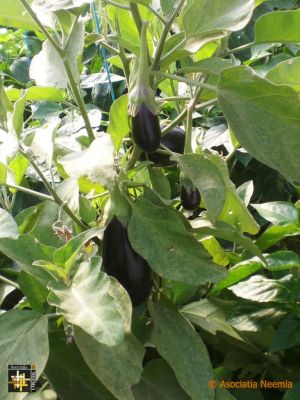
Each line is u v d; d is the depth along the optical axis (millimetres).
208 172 582
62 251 563
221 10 584
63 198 727
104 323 469
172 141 718
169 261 576
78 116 1109
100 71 1502
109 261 604
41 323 577
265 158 540
